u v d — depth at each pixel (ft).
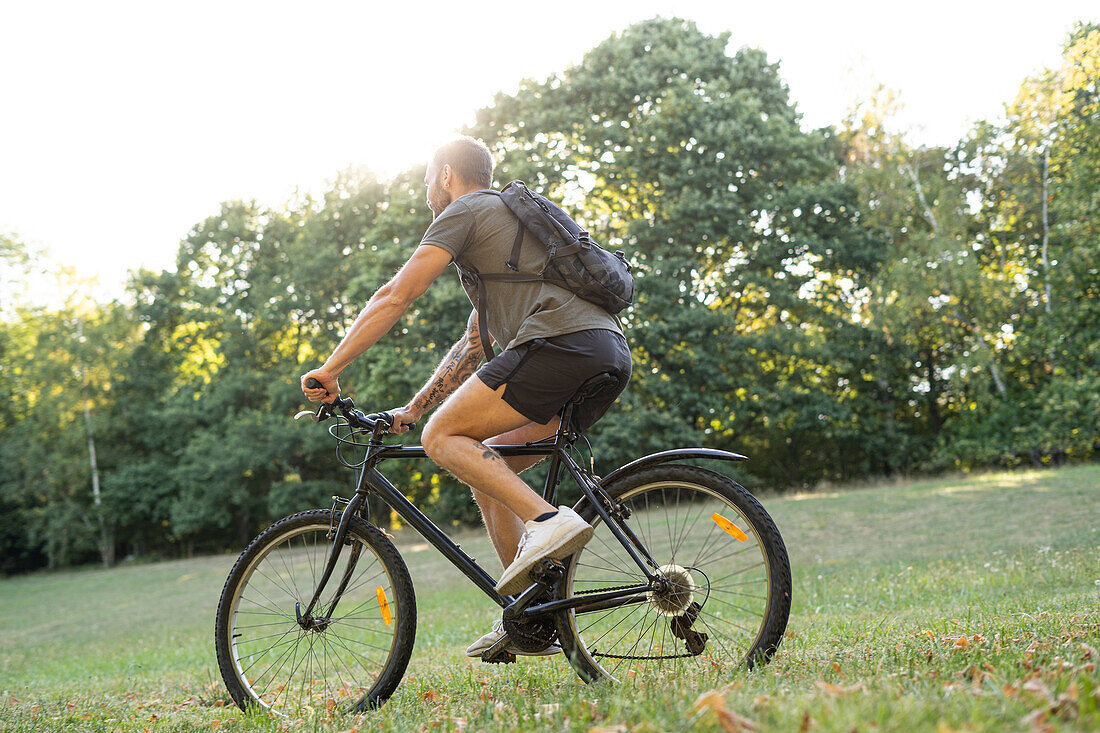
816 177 82.64
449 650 17.84
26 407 114.11
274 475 103.65
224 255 106.52
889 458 85.87
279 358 103.45
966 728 4.64
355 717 8.57
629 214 82.12
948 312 77.87
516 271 8.54
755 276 77.30
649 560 8.97
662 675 8.30
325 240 98.73
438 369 9.95
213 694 13.25
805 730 4.90
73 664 28.68
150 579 76.43
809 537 42.86
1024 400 76.33
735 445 95.61
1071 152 75.51
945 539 35.60
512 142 80.64
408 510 9.66
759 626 8.77
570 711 6.52
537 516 8.34
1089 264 71.61
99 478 109.60
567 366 8.31
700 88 78.79
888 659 8.25
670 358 75.87
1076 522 34.22
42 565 115.34
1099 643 7.68
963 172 86.58
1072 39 78.07
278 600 10.18
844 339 81.61
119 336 110.22
